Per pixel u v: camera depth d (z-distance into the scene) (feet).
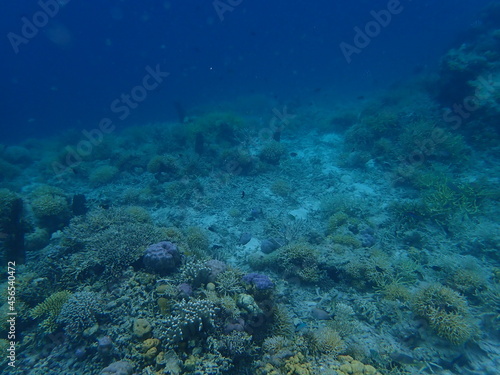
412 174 12.42
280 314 6.15
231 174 14.64
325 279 7.59
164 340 5.19
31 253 8.75
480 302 6.89
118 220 8.26
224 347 5.23
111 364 4.99
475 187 10.44
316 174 14.47
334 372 5.10
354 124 19.62
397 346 6.08
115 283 6.34
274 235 9.69
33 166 20.83
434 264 8.01
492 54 15.38
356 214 10.53
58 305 6.02
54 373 5.30
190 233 9.16
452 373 5.72
